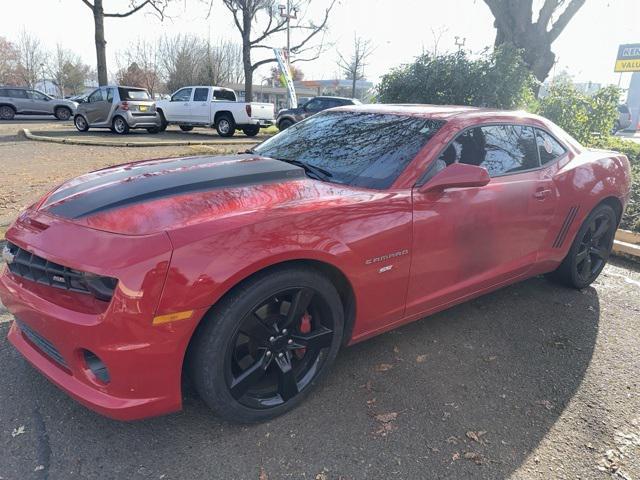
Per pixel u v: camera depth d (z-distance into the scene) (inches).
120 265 75.0
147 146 522.6
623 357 125.0
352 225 95.0
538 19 382.6
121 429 91.0
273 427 93.5
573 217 146.2
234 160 117.7
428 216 106.8
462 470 85.3
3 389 100.4
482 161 122.6
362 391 105.7
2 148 466.6
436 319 141.1
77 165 370.9
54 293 82.7
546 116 377.7
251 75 1072.8
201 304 77.6
